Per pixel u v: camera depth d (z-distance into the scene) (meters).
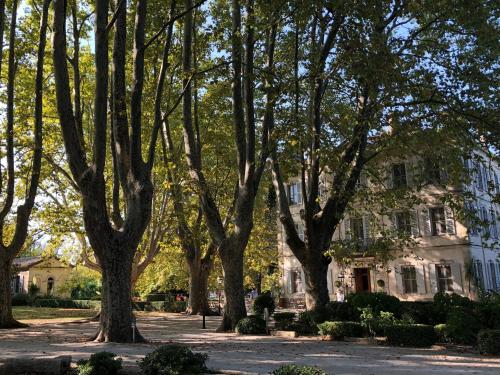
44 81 23.09
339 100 19.77
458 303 15.91
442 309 15.98
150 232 30.33
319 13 13.28
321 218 18.66
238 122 18.19
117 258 14.40
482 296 18.19
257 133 22.05
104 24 14.07
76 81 19.95
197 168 19.22
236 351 12.80
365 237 32.88
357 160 17.45
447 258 30.92
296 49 16.58
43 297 49.62
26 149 23.59
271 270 42.88
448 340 14.55
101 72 13.91
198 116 24.22
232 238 18.55
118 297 14.37
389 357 11.80
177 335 17.47
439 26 15.07
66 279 56.78
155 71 21.02
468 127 14.77
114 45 15.32
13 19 19.52
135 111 14.88
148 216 15.01
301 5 12.68
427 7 13.55
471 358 11.73
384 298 17.11
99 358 8.73
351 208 18.42
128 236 14.60
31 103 23.19
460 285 30.19
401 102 15.55
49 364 8.89
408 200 17.92
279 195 19.59
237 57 16.64
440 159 16.48
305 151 17.70
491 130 14.44
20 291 61.56
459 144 15.46
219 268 36.22
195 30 19.86
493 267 33.94
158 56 20.12
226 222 25.09
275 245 43.38
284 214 19.31
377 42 12.12
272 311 23.14
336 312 17.42
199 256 31.56
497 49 14.38
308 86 17.94
